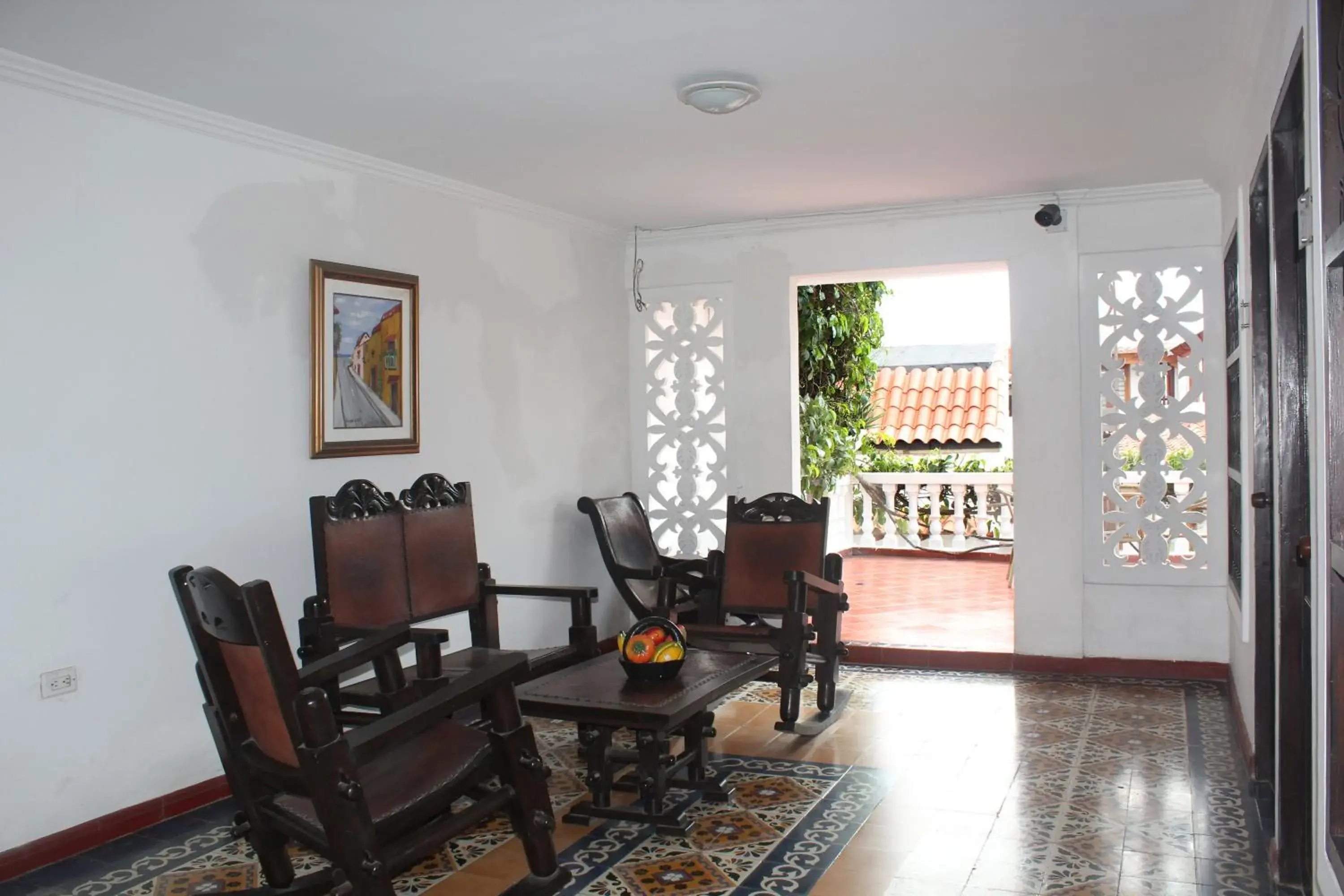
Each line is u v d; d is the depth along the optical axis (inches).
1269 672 130.8
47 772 123.6
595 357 226.2
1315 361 75.1
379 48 120.3
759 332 226.8
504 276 199.0
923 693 191.9
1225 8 111.6
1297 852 107.5
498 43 119.3
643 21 113.7
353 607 146.5
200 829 133.0
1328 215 67.8
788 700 160.9
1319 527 74.4
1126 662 202.5
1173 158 175.0
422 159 169.0
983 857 118.3
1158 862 116.0
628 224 226.1
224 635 93.0
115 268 131.3
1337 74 65.6
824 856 119.6
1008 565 339.9
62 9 107.3
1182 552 247.4
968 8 111.5
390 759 105.8
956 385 417.1
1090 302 203.6
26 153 121.5
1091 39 120.8
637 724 123.7
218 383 144.3
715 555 191.9
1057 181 192.1
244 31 114.3
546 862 109.7
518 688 135.3
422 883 115.1
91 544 128.3
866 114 148.8
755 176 183.8
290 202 155.5
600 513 198.4
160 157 136.9
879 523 365.4
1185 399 199.2
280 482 153.3
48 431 123.7
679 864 118.3
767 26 115.9
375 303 167.9
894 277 226.8
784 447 225.5
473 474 190.4
